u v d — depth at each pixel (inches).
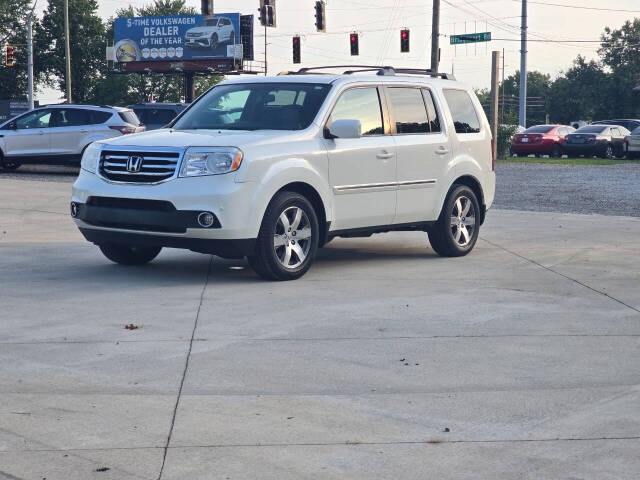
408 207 392.5
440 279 355.6
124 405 195.9
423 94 407.8
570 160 1477.6
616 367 228.8
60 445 172.2
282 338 255.8
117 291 323.3
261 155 333.4
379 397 202.8
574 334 263.7
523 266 390.3
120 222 339.0
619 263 398.6
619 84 4407.0
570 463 164.6
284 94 373.7
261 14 1600.6
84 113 995.3
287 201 341.4
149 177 335.6
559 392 207.5
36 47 4160.9
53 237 473.7
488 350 244.5
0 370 222.1
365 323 275.1
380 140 379.2
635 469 161.9
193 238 330.0
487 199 437.4
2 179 888.9
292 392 206.2
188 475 158.1
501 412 192.9
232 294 319.3
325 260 407.5
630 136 1487.5
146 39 2970.0
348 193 366.0
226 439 175.8
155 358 233.8
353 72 408.2
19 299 307.3
